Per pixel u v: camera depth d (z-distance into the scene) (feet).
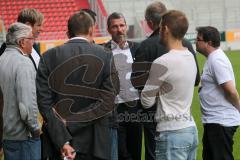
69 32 21.63
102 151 21.11
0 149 20.31
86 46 21.17
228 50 133.08
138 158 29.40
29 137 23.16
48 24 137.39
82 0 142.31
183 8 157.58
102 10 144.56
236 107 26.05
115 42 28.68
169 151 20.68
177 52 20.58
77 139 21.02
